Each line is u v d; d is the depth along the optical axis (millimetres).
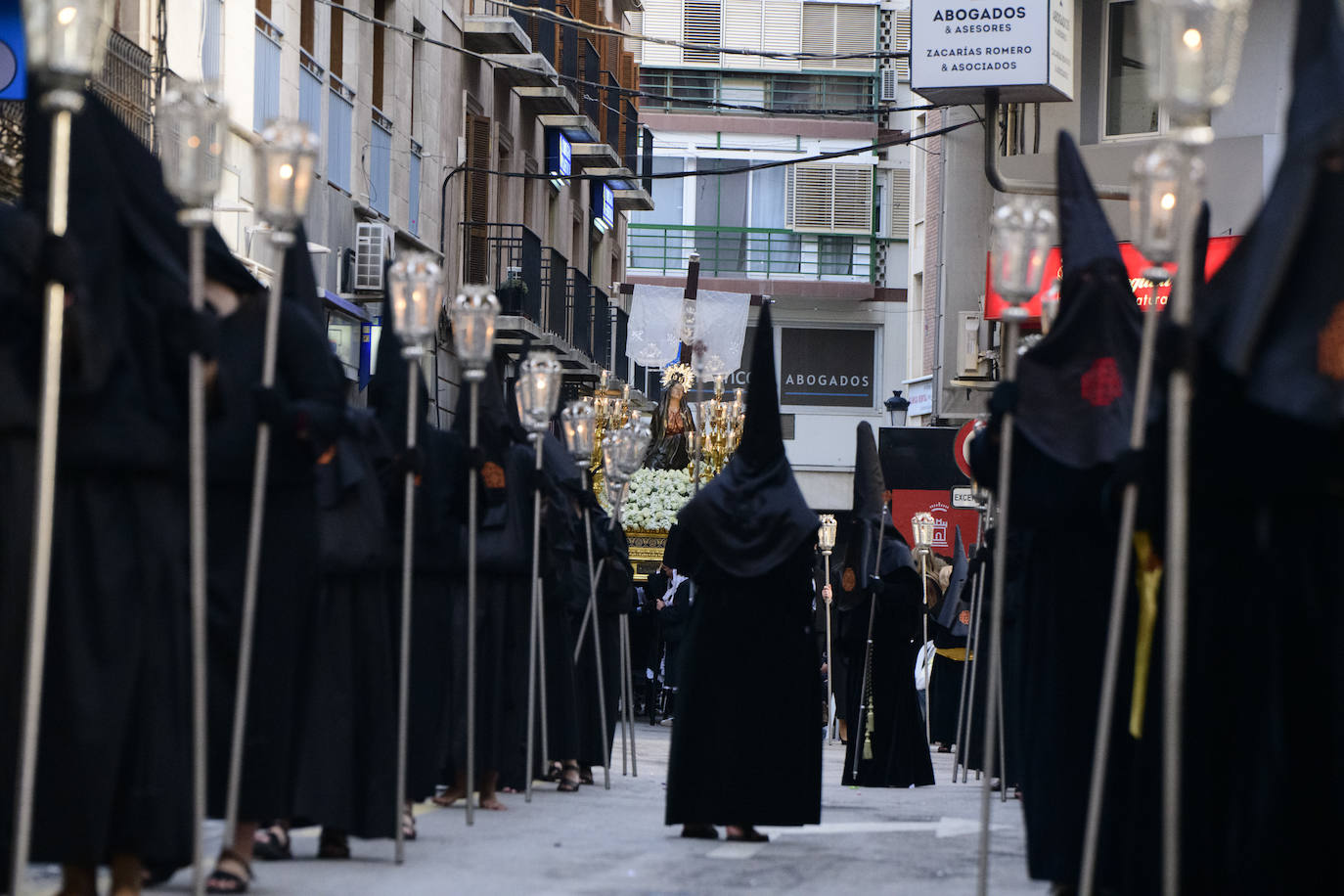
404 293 26719
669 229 159875
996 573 21688
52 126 18297
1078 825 21000
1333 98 16094
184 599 18547
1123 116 77750
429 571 29281
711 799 30141
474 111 91250
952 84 64000
